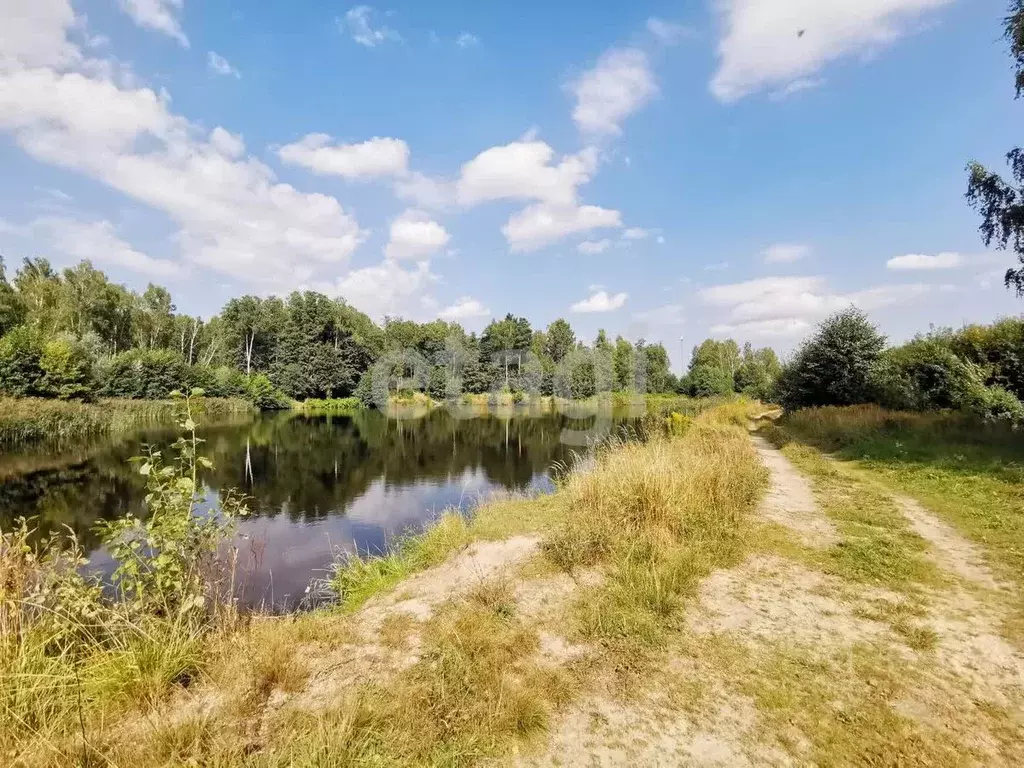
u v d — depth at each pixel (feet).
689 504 22.95
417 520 40.27
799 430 65.92
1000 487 27.45
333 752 9.21
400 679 12.23
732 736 10.18
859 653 12.98
